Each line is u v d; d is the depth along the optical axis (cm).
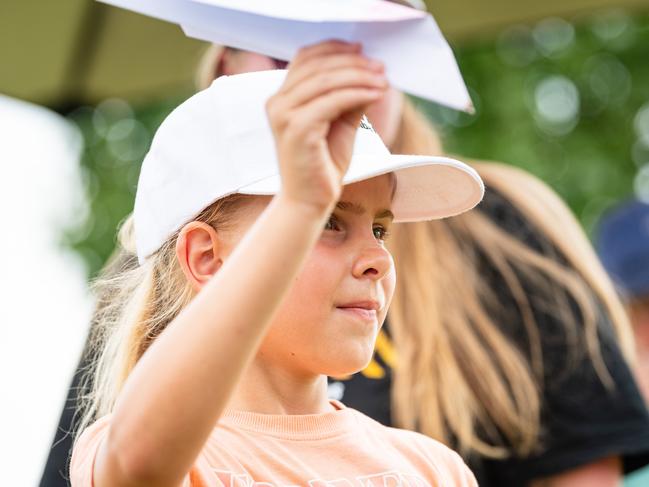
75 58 652
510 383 479
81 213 1031
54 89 663
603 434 478
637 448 476
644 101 1150
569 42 1137
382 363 488
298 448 341
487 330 487
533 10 603
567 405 480
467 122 1080
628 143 1120
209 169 341
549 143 1100
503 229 505
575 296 492
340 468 342
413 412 477
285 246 264
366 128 364
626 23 1138
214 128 346
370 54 263
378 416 479
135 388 273
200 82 526
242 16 270
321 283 327
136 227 363
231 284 267
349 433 352
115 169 1052
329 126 265
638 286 704
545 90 1130
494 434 477
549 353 485
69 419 469
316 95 260
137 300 378
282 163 263
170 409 268
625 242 724
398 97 489
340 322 328
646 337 698
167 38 656
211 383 268
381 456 353
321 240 330
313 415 349
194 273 338
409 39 260
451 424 476
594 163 1085
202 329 268
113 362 386
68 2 634
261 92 348
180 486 282
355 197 336
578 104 1129
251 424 339
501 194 517
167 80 666
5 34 637
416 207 391
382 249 336
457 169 369
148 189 359
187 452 271
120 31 652
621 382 485
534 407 477
